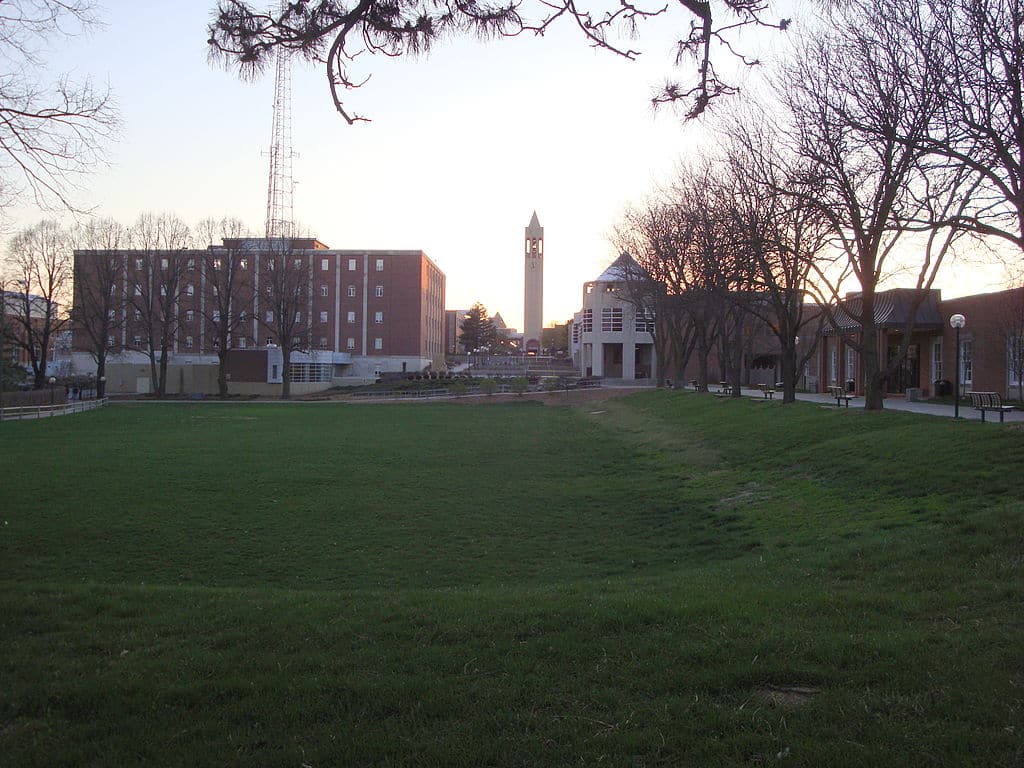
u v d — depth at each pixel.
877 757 3.96
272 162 86.69
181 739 4.42
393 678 5.19
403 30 6.18
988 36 14.01
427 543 14.36
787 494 16.05
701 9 6.11
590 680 5.09
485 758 4.12
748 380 55.66
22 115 8.97
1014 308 28.77
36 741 4.40
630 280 51.50
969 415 22.67
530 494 19.56
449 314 173.25
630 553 13.07
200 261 78.75
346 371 98.75
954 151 14.89
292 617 6.87
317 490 20.27
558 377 83.12
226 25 6.18
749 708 4.60
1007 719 4.28
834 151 19.42
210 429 39.66
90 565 12.82
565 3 6.11
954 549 8.38
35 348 82.12
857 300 38.84
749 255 27.36
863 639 5.56
